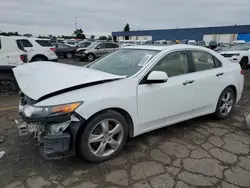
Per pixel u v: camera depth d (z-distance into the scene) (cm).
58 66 333
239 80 450
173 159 298
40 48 1156
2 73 590
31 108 244
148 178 259
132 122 303
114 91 278
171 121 352
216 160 298
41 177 256
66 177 258
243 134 379
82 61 1841
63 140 247
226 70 425
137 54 361
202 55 394
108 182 251
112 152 292
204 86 380
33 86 266
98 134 278
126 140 324
